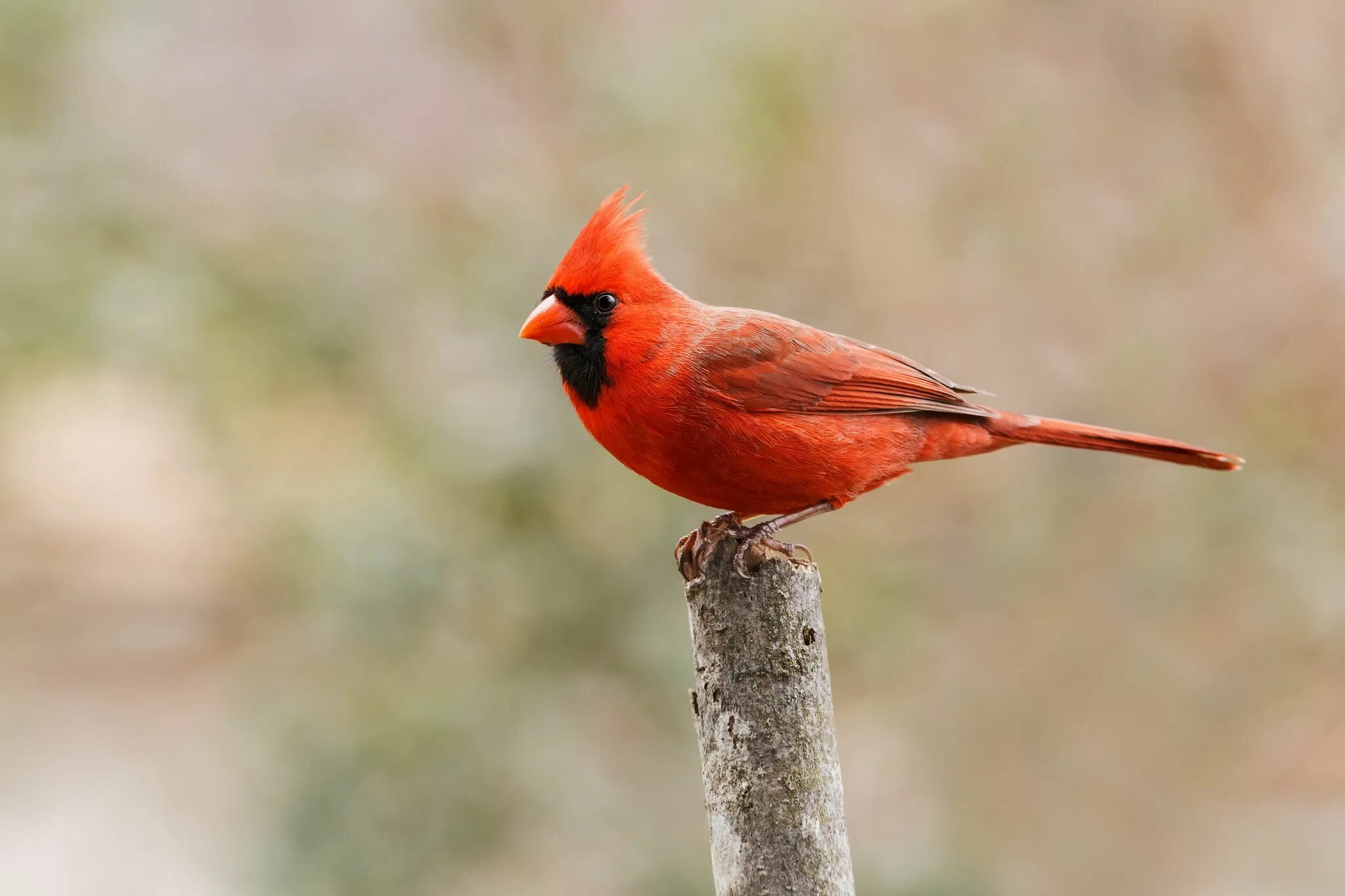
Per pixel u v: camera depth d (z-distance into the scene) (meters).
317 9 11.89
